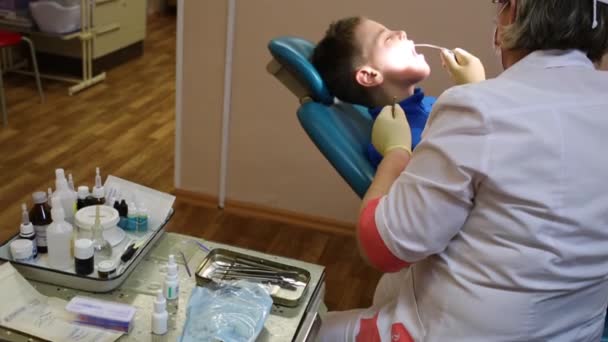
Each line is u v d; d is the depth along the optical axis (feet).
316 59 4.95
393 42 4.91
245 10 8.19
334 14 7.90
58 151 10.61
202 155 9.14
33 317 3.72
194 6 8.34
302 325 3.92
